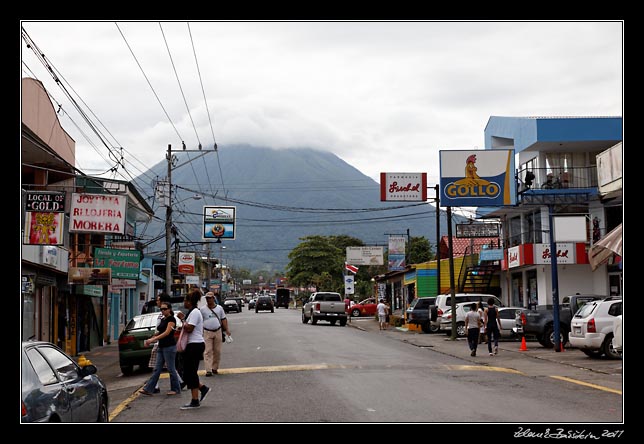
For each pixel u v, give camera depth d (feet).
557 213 115.55
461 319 107.96
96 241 94.63
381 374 54.54
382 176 123.95
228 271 491.72
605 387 47.21
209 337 55.62
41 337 74.64
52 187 63.77
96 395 31.32
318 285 319.68
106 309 107.65
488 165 110.01
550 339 82.89
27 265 65.62
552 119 112.16
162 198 117.80
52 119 72.38
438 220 129.39
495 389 46.03
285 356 70.85
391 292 214.48
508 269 128.67
